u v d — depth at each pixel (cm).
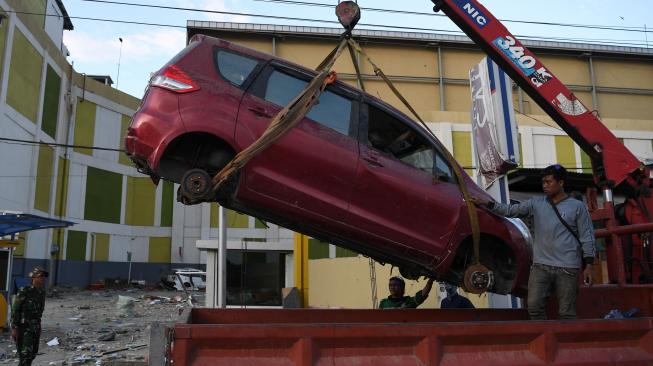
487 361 331
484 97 934
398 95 552
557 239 433
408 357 322
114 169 4322
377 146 527
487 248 563
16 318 899
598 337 358
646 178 587
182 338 293
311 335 307
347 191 490
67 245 3800
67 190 3794
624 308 498
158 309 2323
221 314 471
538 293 438
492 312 528
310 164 480
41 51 3303
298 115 473
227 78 498
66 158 3772
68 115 3822
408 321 513
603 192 585
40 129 3303
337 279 1461
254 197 471
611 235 524
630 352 361
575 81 3309
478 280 514
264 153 469
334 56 537
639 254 574
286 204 475
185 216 4712
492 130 903
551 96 610
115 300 2825
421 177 524
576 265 430
